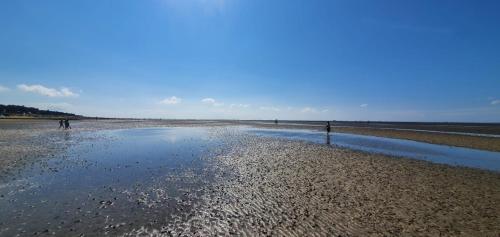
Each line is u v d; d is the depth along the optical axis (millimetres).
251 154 29656
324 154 29672
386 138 50219
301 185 17047
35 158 25750
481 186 17031
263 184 17312
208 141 44156
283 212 12508
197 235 10305
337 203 13656
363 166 23047
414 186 16781
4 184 16781
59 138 45594
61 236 10055
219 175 19781
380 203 13625
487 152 32844
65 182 17453
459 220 11539
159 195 15008
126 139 47062
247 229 10797
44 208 12844
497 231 10508
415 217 11844
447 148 36156
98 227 10844
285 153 30406
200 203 13750
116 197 14555
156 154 29484
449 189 16219
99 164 23562
